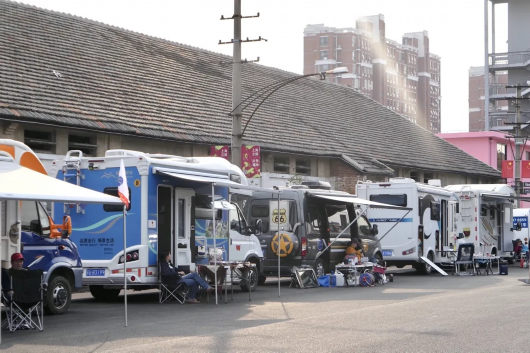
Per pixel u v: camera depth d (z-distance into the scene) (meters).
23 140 22.73
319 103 42.84
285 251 21.67
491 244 32.56
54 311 14.34
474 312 14.04
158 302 17.05
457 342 10.37
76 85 25.95
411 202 26.88
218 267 16.80
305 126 37.72
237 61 22.23
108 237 16.66
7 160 12.98
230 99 34.25
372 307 15.20
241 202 22.97
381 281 22.41
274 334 11.31
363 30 150.00
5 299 12.18
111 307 16.00
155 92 29.77
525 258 35.38
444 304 15.68
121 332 11.89
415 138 48.72
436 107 172.88
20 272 12.09
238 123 22.23
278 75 42.69
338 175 37.09
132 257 16.44
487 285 21.81
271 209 22.09
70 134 24.45
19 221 13.34
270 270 21.94
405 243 26.88
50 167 17.27
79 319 13.70
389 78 155.25
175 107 29.61
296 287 21.23
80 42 29.48
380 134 44.75
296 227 21.77
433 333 11.25
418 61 167.00
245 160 22.31
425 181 46.22
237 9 22.17
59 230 14.43
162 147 27.59
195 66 35.38
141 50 32.91
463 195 30.88
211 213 18.34
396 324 12.34
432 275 27.47
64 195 11.67
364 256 24.20
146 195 16.47
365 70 149.38
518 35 68.75
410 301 16.50
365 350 9.73
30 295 12.17
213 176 18.48
